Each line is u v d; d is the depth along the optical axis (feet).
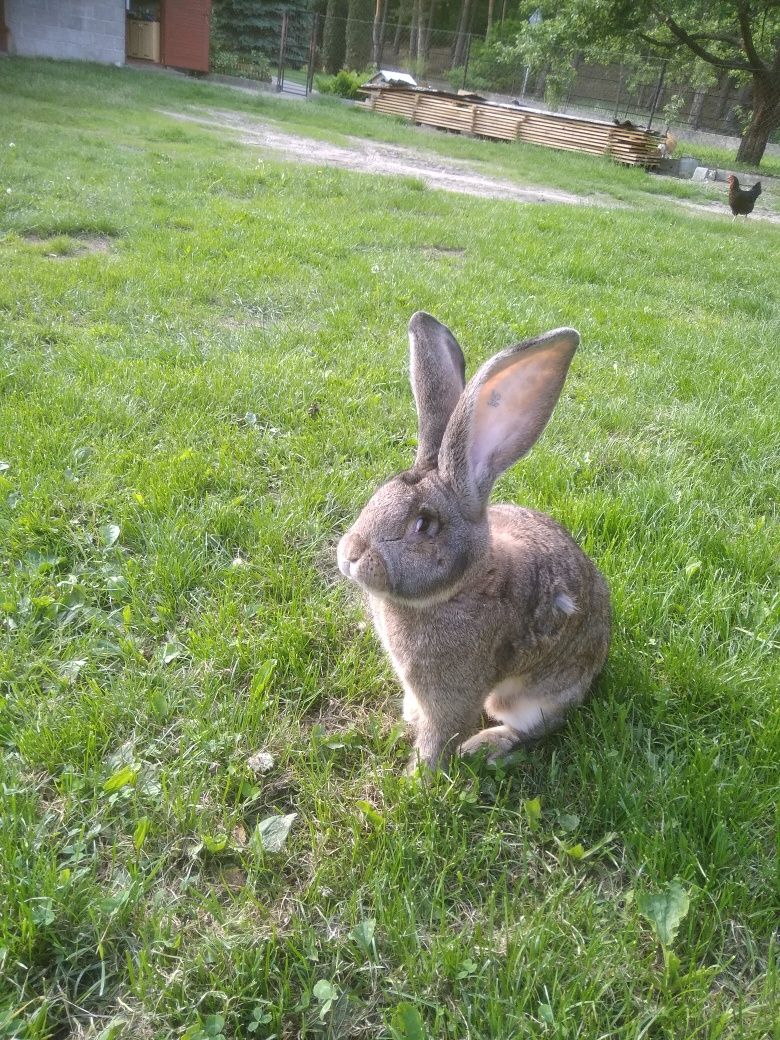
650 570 3.89
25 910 2.23
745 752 3.01
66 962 2.23
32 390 4.98
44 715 2.91
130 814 2.64
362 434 4.85
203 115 20.34
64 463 4.29
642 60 28.55
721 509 4.52
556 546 3.02
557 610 2.88
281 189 11.68
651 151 23.06
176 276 7.22
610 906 2.47
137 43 29.53
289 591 3.67
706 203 18.48
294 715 3.09
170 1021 2.13
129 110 18.65
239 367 5.54
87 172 11.16
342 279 7.65
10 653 3.16
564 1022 2.11
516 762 2.95
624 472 4.89
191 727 2.91
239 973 2.19
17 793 2.60
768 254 11.87
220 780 2.75
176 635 3.40
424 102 26.08
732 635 3.62
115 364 5.38
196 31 29.45
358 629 3.51
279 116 22.21
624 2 24.12
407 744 3.05
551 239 10.65
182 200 10.20
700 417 5.47
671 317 8.04
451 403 2.69
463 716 2.81
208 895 2.44
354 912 2.38
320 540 4.03
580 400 5.75
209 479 4.34
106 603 3.56
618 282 9.01
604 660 3.25
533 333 6.76
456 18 50.06
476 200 12.96
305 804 2.75
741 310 8.64
